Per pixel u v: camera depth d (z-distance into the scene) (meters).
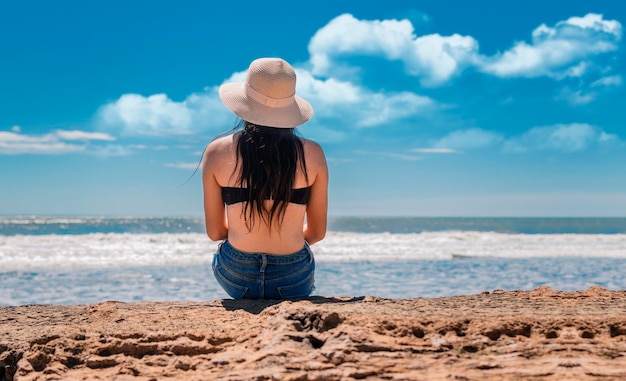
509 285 11.16
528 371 2.24
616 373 2.22
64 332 2.71
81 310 3.51
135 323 2.94
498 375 2.22
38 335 2.70
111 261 15.38
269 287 3.61
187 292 10.05
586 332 2.64
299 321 2.70
